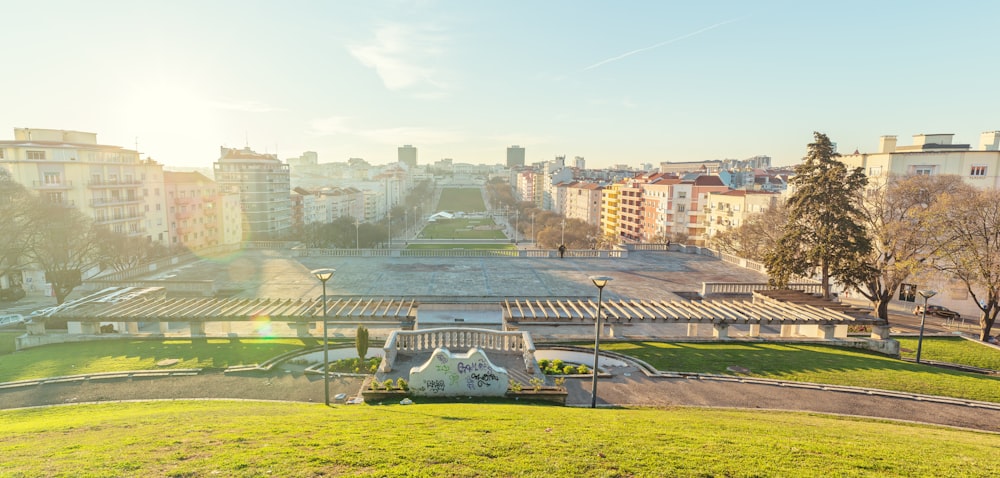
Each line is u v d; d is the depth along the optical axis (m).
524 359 23.30
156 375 22.97
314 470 9.67
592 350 26.86
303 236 107.81
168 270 57.59
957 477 10.73
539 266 61.56
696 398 20.88
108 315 30.14
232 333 30.58
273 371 23.69
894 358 29.95
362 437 12.10
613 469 10.25
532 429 13.41
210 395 20.83
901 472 10.88
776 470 10.57
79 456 10.52
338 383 22.14
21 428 14.46
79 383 22.08
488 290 48.31
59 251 49.62
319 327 33.28
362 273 56.47
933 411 20.27
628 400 20.44
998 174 54.19
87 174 69.00
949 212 39.16
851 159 63.00
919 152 55.78
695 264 63.62
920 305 54.00
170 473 9.41
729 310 33.38
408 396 18.97
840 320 30.95
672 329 35.19
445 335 24.23
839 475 10.44
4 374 23.02
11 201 49.81
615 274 56.59
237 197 109.00
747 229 65.75
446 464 10.17
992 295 37.75
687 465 10.63
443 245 113.81
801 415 19.16
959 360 30.72
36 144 63.81
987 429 18.73
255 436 12.19
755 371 24.41
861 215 40.25
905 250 40.06
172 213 87.38
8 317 44.66
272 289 48.16
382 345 28.03
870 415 19.61
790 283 46.59
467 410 16.34
